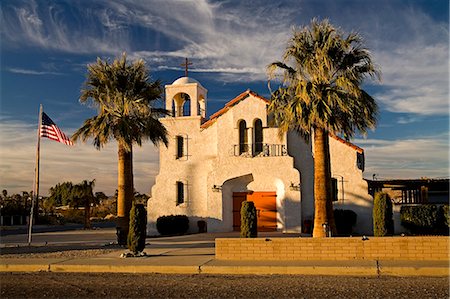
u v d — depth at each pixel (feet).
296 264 50.85
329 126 67.87
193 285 42.42
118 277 48.24
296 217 93.81
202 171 102.78
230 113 99.55
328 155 70.18
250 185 98.73
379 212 58.65
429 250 51.80
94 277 48.39
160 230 98.99
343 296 36.22
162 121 105.60
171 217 99.09
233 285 42.06
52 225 181.47
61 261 57.00
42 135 82.02
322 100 67.92
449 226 83.97
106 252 67.00
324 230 67.62
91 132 74.84
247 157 97.30
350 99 67.92
